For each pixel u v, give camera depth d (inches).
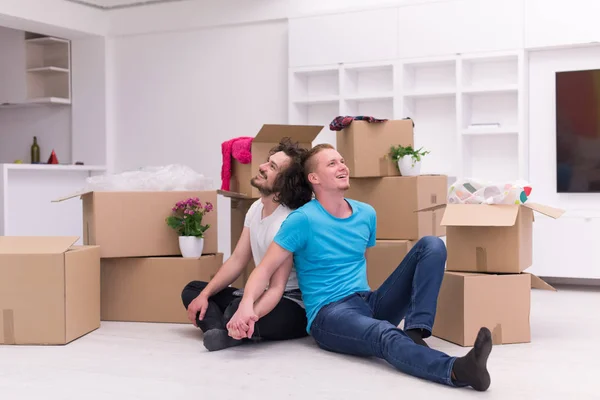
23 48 268.8
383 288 109.0
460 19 200.7
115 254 136.7
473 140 209.6
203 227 139.9
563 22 189.5
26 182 235.6
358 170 149.3
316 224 107.7
